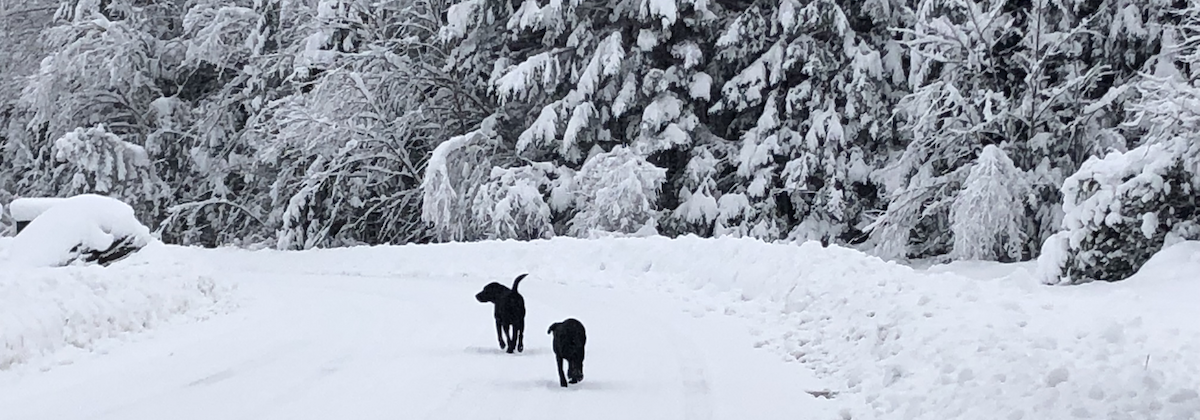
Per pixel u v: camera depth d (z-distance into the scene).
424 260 22.36
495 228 29.31
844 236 31.31
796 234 29.78
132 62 42.66
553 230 30.30
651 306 13.48
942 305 9.88
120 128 44.06
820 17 29.22
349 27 35.31
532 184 30.00
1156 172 15.91
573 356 8.14
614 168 28.91
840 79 29.67
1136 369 7.10
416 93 36.12
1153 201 15.89
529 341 10.63
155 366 9.35
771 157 29.66
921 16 26.94
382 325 12.09
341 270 23.33
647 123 29.94
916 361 8.10
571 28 32.16
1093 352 7.75
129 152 40.97
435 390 8.00
